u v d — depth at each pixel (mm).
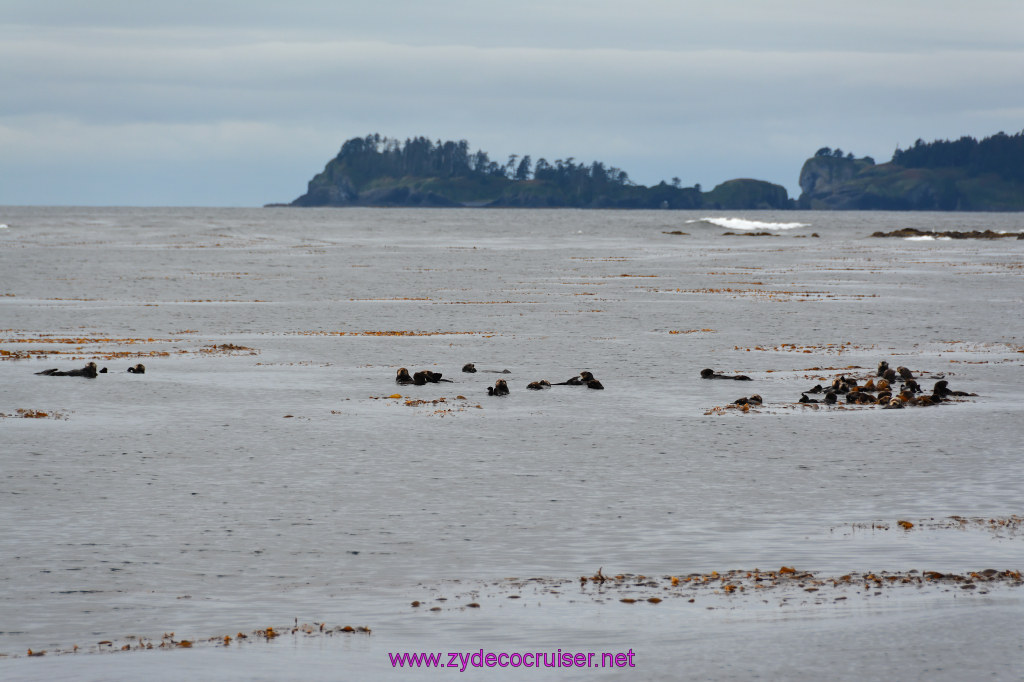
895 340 133750
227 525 49844
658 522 50656
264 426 76062
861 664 31875
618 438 72250
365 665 32719
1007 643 33469
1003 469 62688
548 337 135125
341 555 45156
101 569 43062
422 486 58094
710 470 62438
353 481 59219
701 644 33969
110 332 140375
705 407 85062
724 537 48031
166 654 33812
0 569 42969
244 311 169750
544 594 39844
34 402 85000
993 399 88750
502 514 52156
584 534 48562
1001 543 46531
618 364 111188
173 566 43531
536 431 74688
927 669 31406
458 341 130875
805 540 47375
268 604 39000
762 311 170125
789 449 68562
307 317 161250
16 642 35094
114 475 60281
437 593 40125
